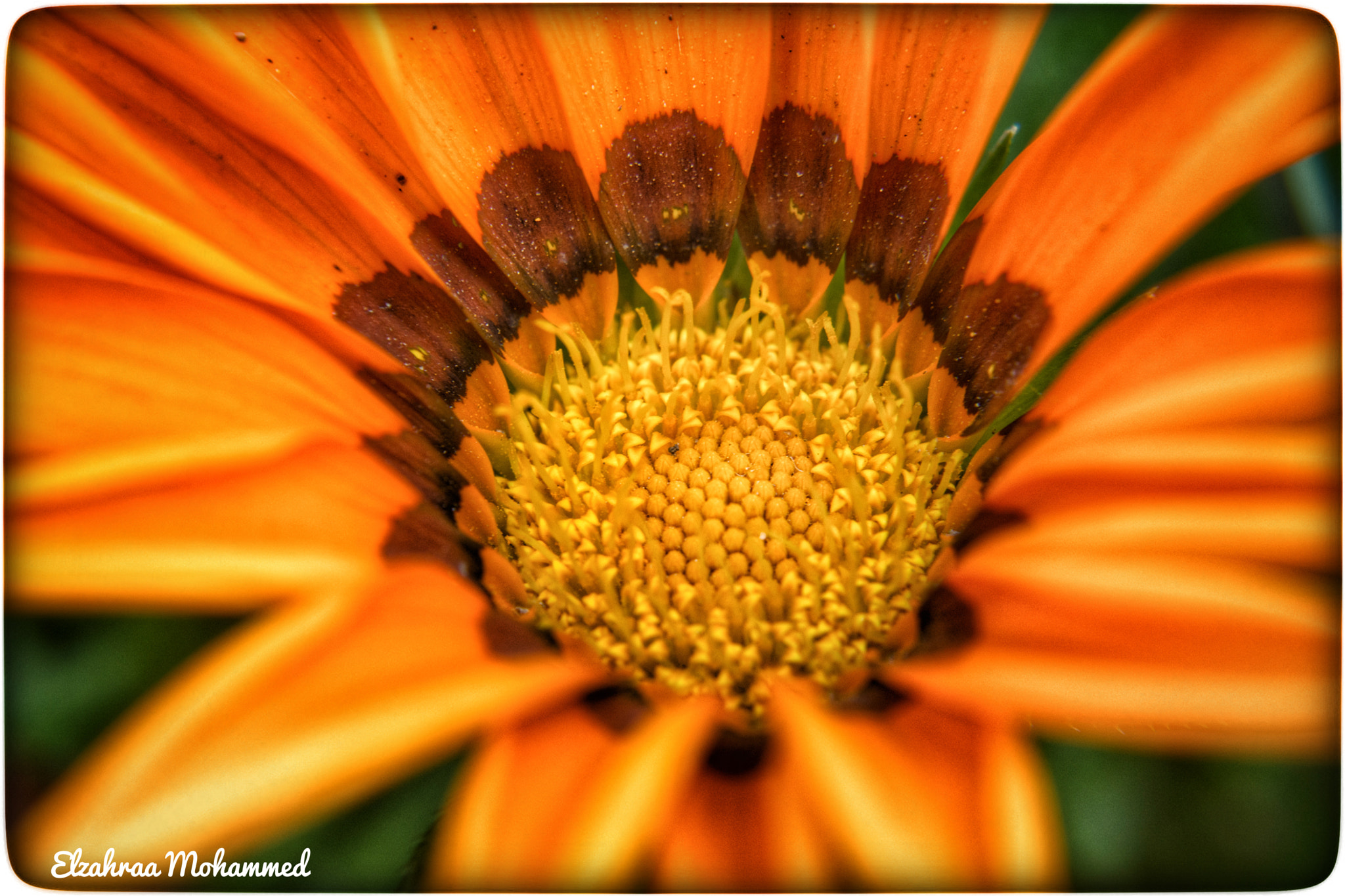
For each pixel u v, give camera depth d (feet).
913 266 0.52
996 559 0.47
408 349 0.51
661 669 0.49
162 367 0.47
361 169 0.50
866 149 0.52
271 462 0.47
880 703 0.47
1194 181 0.48
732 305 0.53
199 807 0.43
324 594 0.45
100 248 0.48
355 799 0.50
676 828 0.45
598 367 0.52
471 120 0.51
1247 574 0.45
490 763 0.45
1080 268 0.49
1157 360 0.48
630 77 0.52
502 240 0.52
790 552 0.50
